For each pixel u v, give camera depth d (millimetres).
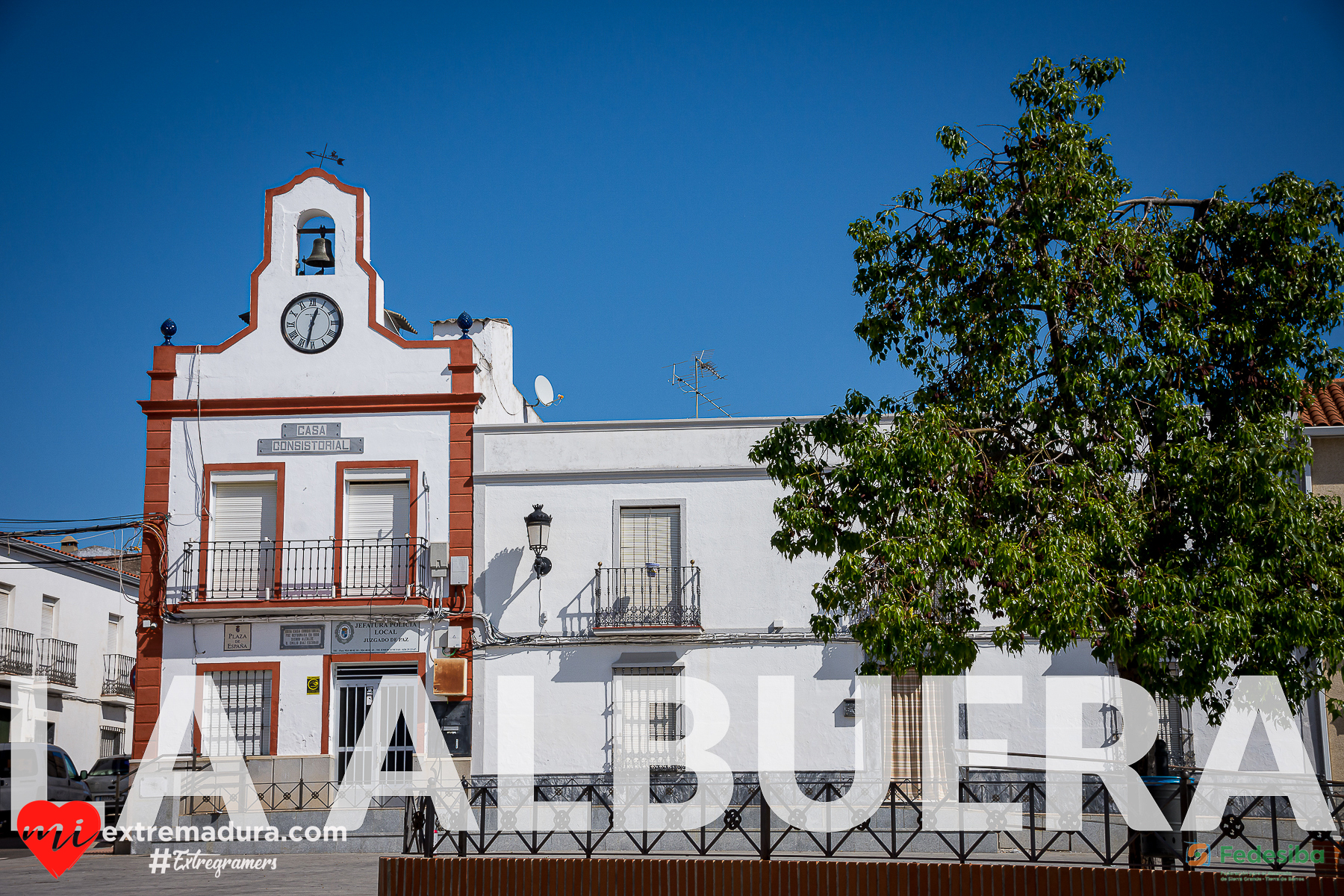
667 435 21688
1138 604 11500
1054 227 12273
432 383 22297
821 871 10898
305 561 21766
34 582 30750
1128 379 11977
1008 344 12250
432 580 21438
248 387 22375
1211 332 12219
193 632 21609
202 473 22125
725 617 21000
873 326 12977
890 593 11953
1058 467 11883
